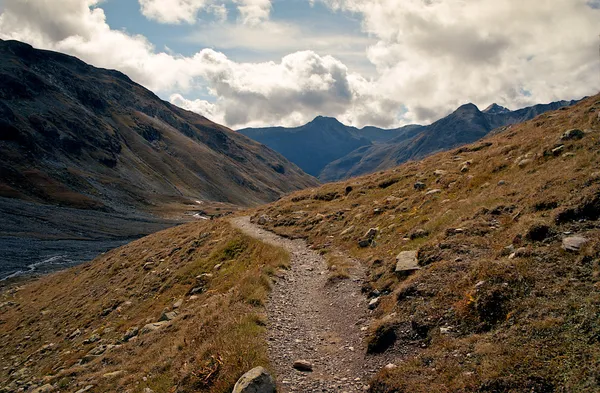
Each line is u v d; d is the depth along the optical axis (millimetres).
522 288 10961
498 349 9125
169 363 14906
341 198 44688
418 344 11406
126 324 25797
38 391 18750
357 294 17438
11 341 32906
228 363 11398
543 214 14586
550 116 36969
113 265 43656
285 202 51812
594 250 10930
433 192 28281
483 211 18375
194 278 29172
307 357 12469
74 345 26016
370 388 10195
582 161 16984
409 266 16469
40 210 127688
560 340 8570
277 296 18438
